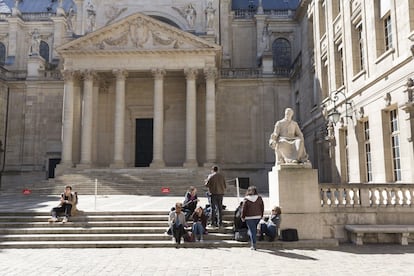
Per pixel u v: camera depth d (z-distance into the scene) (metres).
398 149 18.53
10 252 11.72
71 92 35.72
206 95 35.78
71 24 45.59
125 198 24.50
